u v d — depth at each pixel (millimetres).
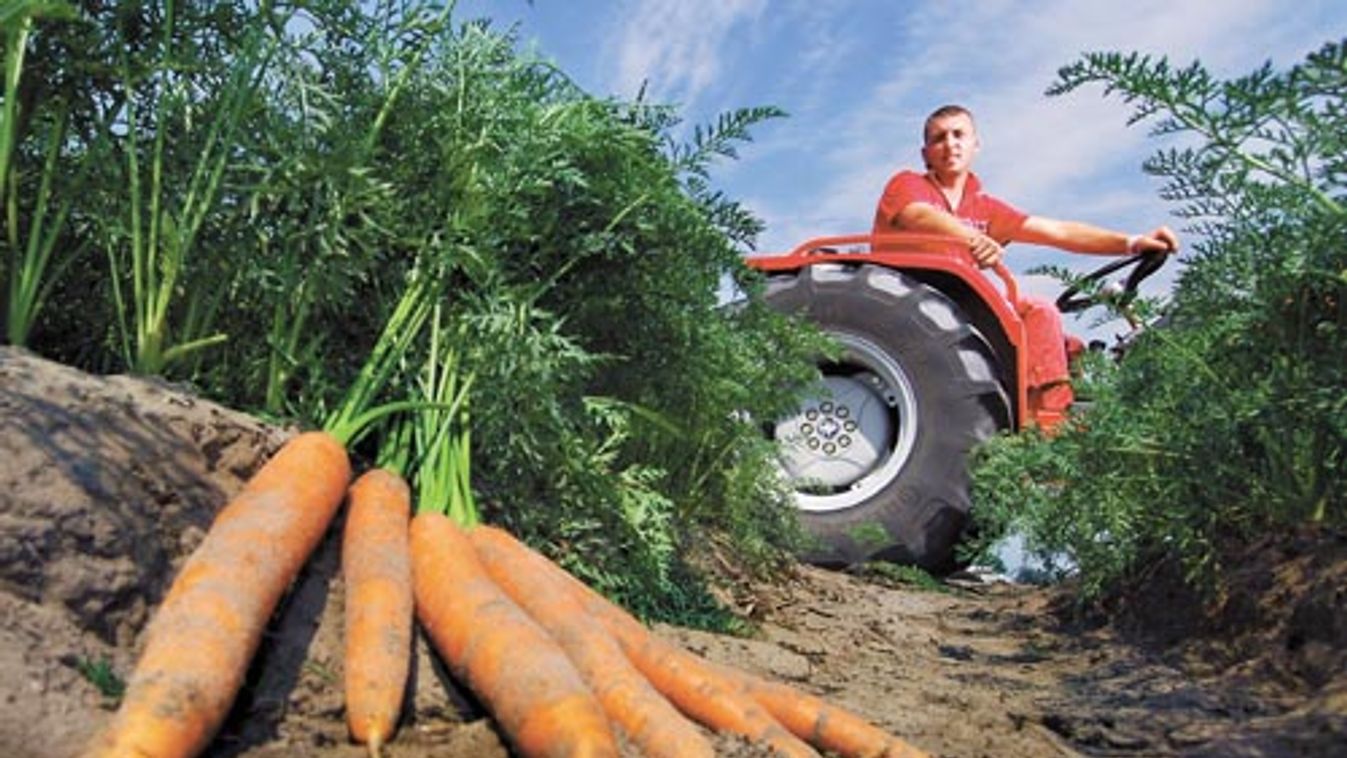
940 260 7078
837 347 5320
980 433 6750
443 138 3510
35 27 3033
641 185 3822
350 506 2990
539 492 3717
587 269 3947
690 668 2740
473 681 2424
